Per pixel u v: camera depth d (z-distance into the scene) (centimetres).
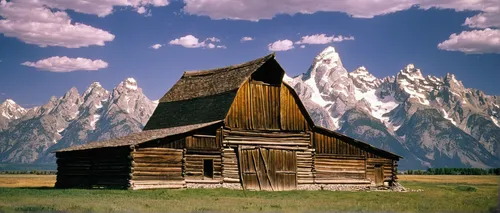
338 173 6300
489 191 5953
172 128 6022
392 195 5162
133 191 4900
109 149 5419
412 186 7244
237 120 5822
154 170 5253
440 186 7281
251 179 5762
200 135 5559
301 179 6072
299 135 6138
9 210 3384
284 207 3788
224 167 5656
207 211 3466
